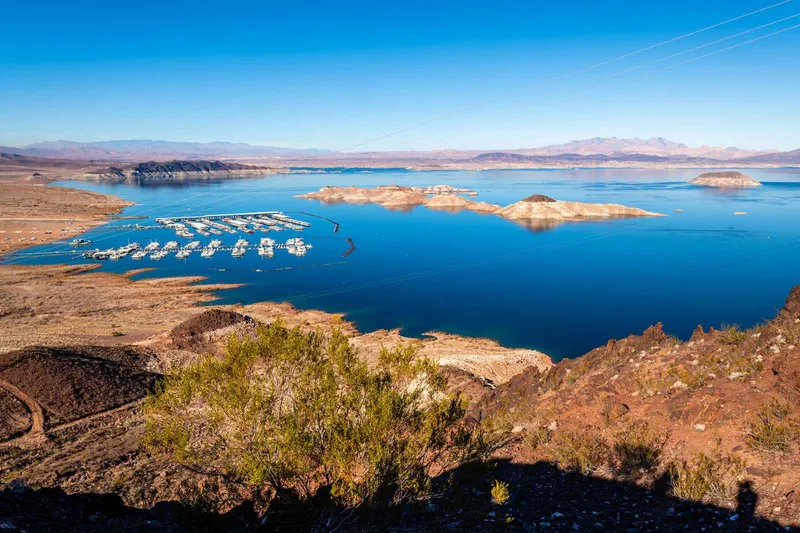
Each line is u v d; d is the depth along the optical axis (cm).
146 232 16075
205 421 1342
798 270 10538
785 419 1216
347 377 1302
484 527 1125
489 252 13150
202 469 1402
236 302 8194
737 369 1535
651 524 1057
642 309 7919
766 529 939
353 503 1109
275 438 1174
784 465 1095
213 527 1193
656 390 1652
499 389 2514
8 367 3578
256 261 11944
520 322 7256
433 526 1148
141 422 3212
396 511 1185
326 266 11381
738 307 7962
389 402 1191
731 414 1333
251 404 1202
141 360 4303
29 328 6016
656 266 11175
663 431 1411
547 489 1333
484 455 1417
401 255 12788
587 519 1137
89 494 1416
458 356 4991
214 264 11475
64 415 3225
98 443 2877
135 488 2178
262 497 1276
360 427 1165
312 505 1165
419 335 6581
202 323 5088
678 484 1166
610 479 1306
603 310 7875
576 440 1526
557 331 6869
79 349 4262
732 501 1052
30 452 2762
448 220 19912
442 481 1384
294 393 1261
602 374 1975
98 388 3562
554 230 16975
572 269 10994
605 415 1616
